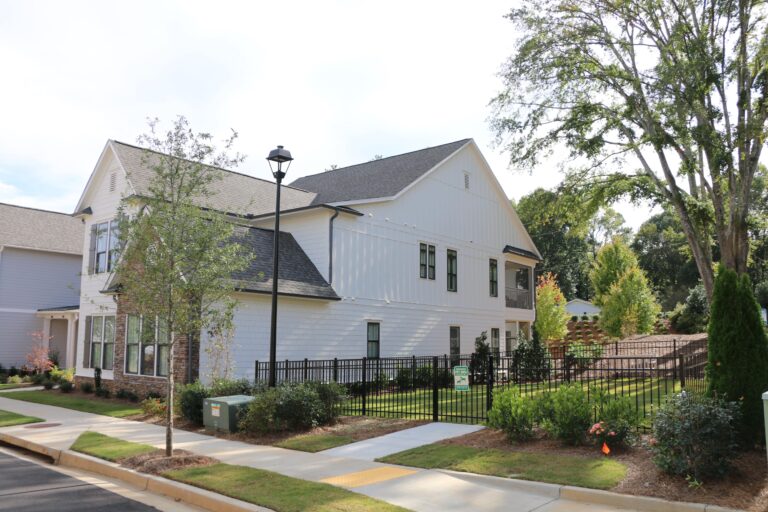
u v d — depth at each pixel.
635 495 6.56
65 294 31.06
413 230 24.05
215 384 13.89
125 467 8.95
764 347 8.14
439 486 7.44
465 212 27.53
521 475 7.56
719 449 6.73
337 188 26.02
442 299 25.41
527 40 20.11
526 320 32.06
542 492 7.09
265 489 7.35
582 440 8.95
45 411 15.68
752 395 7.98
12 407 16.67
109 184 20.80
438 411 13.36
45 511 6.93
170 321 9.25
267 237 20.14
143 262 9.24
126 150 20.30
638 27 19.53
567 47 19.84
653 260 55.59
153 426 13.09
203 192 10.23
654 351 25.36
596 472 7.48
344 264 20.66
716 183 18.75
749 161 18.08
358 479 7.86
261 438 11.10
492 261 29.42
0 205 31.31
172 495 7.72
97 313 20.67
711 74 17.16
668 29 19.00
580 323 38.22
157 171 9.55
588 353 25.08
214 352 16.31
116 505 7.25
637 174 21.22
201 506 7.25
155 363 17.56
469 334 27.00
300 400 11.60
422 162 26.06
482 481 7.64
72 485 8.30
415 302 23.81
